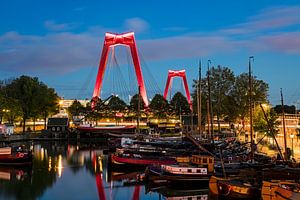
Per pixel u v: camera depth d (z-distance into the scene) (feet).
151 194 143.43
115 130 421.18
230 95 399.24
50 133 427.74
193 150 212.02
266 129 277.44
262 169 141.90
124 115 523.70
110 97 522.88
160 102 546.67
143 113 517.96
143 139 282.56
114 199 135.95
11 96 444.55
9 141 359.87
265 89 380.58
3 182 166.81
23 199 135.54
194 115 418.10
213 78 406.21
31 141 399.24
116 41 512.22
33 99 448.24
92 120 505.66
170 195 140.97
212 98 401.90
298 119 337.93
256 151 226.17
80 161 238.27
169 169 153.89
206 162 154.20
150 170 159.63
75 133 421.18
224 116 402.11
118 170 199.52
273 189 108.78
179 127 440.04
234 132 353.31
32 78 468.34
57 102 495.41
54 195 142.10
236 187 120.98
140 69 511.81
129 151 207.31
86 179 174.91
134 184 162.81
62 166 216.33
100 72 510.58
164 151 210.59
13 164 211.61
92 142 403.95
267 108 309.22
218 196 127.85
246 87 381.81
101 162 234.17
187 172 151.43
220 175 148.46
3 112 408.05
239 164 163.02
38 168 208.13
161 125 500.33
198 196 139.03
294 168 137.39
